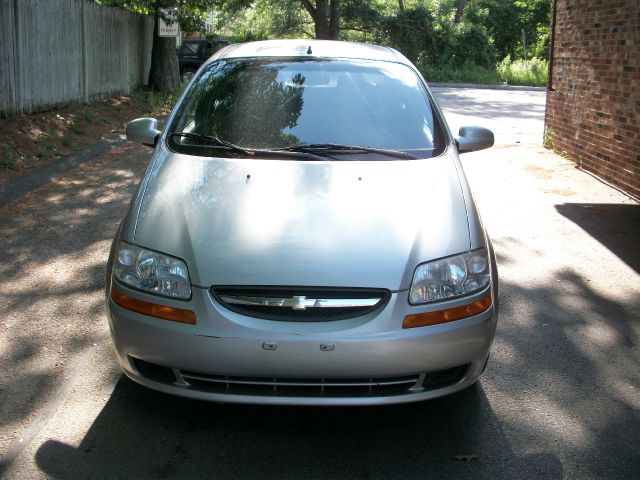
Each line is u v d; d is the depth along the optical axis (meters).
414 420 3.44
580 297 5.01
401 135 4.15
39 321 4.46
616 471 3.05
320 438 3.28
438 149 4.09
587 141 8.93
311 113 4.25
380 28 34.50
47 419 3.37
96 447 3.16
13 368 3.85
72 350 4.08
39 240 6.03
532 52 41.81
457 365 3.12
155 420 3.39
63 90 11.78
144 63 17.47
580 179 8.48
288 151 3.94
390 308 3.01
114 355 4.03
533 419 3.46
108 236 6.19
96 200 7.38
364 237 3.20
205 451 3.16
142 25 17.09
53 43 11.29
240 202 3.42
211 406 3.52
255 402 3.03
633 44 7.58
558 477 3.01
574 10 9.29
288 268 3.04
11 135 9.22
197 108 4.39
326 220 3.29
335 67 4.64
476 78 31.17
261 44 5.12
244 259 3.09
